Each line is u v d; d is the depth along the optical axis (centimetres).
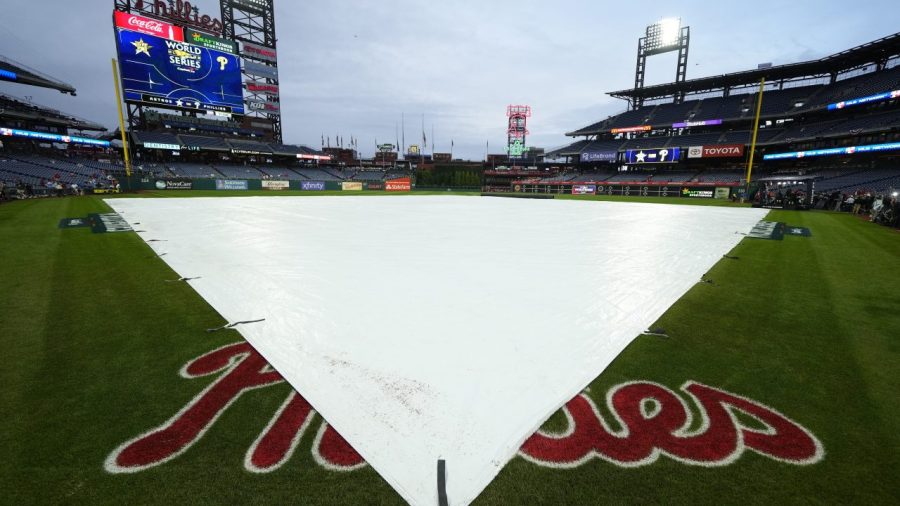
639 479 279
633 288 728
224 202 2778
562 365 431
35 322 548
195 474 279
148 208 2214
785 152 4459
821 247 1188
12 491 262
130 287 709
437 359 439
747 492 267
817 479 279
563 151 6619
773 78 5141
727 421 343
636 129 5919
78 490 265
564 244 1197
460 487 266
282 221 1712
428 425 327
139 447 305
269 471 282
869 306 637
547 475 280
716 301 657
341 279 768
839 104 4053
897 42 3872
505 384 391
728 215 2258
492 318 566
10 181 3734
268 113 6391
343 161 9156
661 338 507
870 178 3525
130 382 396
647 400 372
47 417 338
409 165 9612
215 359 444
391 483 271
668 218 2042
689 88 5831
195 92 4938
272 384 393
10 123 4509
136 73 4531
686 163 5500
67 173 4259
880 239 1360
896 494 264
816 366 438
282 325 537
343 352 456
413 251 1063
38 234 1280
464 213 2255
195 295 665
